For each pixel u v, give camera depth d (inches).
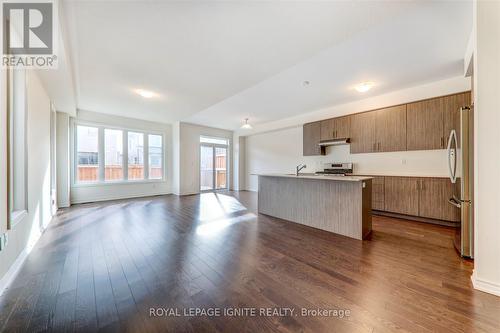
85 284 68.9
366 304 59.4
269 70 114.4
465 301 60.2
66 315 54.8
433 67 119.1
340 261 85.9
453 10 75.2
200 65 108.6
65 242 105.3
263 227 132.6
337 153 206.2
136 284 69.2
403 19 80.1
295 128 257.3
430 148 141.8
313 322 52.8
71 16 73.1
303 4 68.0
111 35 84.4
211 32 82.7
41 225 117.9
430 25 83.6
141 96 158.2
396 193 152.4
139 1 66.8
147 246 101.0
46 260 85.8
